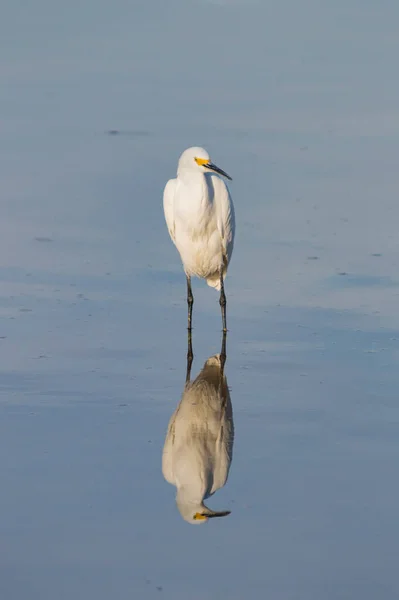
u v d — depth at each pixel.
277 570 7.98
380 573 7.93
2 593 7.65
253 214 18.95
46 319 14.22
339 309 14.65
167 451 10.19
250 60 31.53
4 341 13.34
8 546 8.30
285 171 21.47
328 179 21.00
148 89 28.38
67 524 8.67
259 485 9.40
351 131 24.48
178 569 7.98
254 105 26.73
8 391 11.75
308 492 9.23
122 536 8.50
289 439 10.47
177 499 9.15
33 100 27.20
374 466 9.78
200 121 25.25
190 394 11.76
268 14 37.03
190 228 14.10
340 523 8.66
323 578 7.84
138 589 7.72
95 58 31.59
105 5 37.47
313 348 13.25
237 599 7.61
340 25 35.81
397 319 14.20
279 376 12.31
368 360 12.77
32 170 21.53
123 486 9.40
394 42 33.66
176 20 36.16
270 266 16.45
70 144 23.44
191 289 15.42
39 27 34.72
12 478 9.52
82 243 17.45
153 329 14.03
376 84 28.72
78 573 7.92
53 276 15.96
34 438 10.47
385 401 11.48
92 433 10.64
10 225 18.20
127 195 20.02
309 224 18.45
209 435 10.60
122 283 15.79
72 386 11.95
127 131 24.45
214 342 13.56
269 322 14.26
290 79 29.38
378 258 16.77
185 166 14.09
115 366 12.62
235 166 21.72
